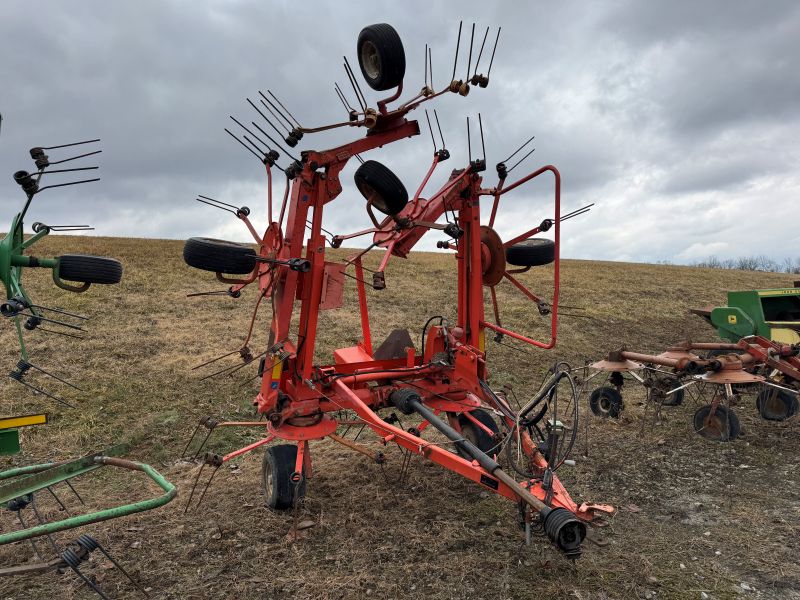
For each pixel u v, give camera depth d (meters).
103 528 4.76
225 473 6.08
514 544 4.40
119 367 9.64
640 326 16.81
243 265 4.94
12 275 3.12
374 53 5.00
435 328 6.05
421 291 19.00
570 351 13.31
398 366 6.06
